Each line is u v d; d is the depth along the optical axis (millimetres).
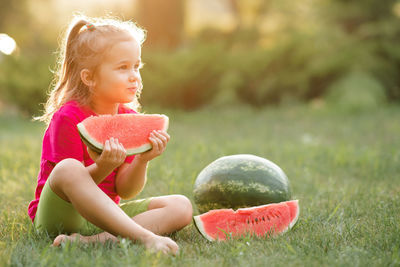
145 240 3043
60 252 2996
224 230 3551
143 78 17922
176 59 18438
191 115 16453
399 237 3270
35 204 3648
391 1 18438
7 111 16844
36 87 16141
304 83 18047
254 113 16375
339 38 18297
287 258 2893
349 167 7129
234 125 13945
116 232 3076
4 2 22828
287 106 17172
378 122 12938
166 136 3402
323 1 19312
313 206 4668
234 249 3029
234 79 18281
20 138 10492
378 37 18469
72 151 3461
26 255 2918
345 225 3727
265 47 19641
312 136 11203
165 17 20625
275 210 3707
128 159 3744
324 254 2982
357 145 9555
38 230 3455
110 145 3117
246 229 3568
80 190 3066
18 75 16344
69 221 3379
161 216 3496
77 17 3883
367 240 3293
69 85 3664
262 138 10984
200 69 18250
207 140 10430
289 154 8211
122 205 3754
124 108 3924
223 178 4074
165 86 18000
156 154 3404
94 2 23000
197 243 3377
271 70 18641
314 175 6559
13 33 22812
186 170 6551
